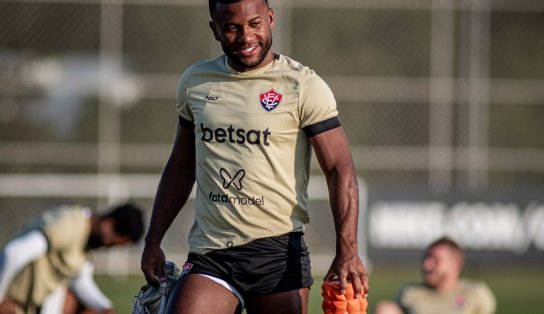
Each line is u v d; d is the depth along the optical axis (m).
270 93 14.09
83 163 52.66
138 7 57.59
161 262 15.28
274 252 14.30
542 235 45.88
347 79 54.53
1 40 55.62
